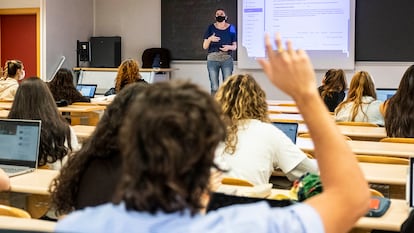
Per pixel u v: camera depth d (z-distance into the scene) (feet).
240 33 32.09
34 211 9.74
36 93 10.61
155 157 2.90
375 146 12.84
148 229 2.92
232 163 9.61
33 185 8.77
